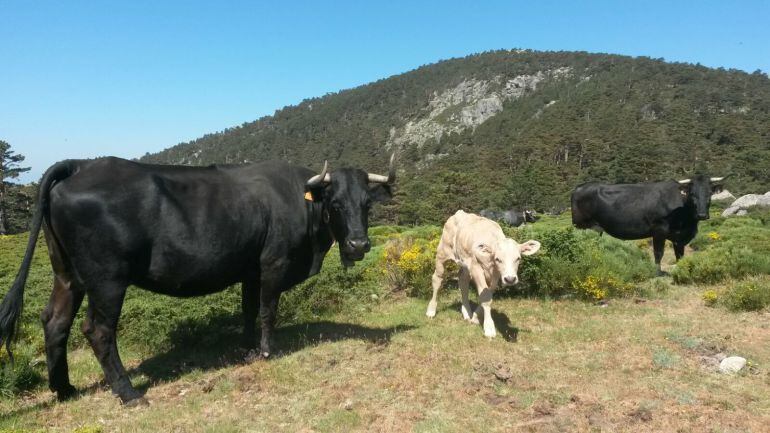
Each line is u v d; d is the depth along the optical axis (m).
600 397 5.18
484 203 78.00
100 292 5.21
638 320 8.06
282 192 6.44
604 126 120.06
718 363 6.12
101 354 5.36
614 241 12.62
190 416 5.04
